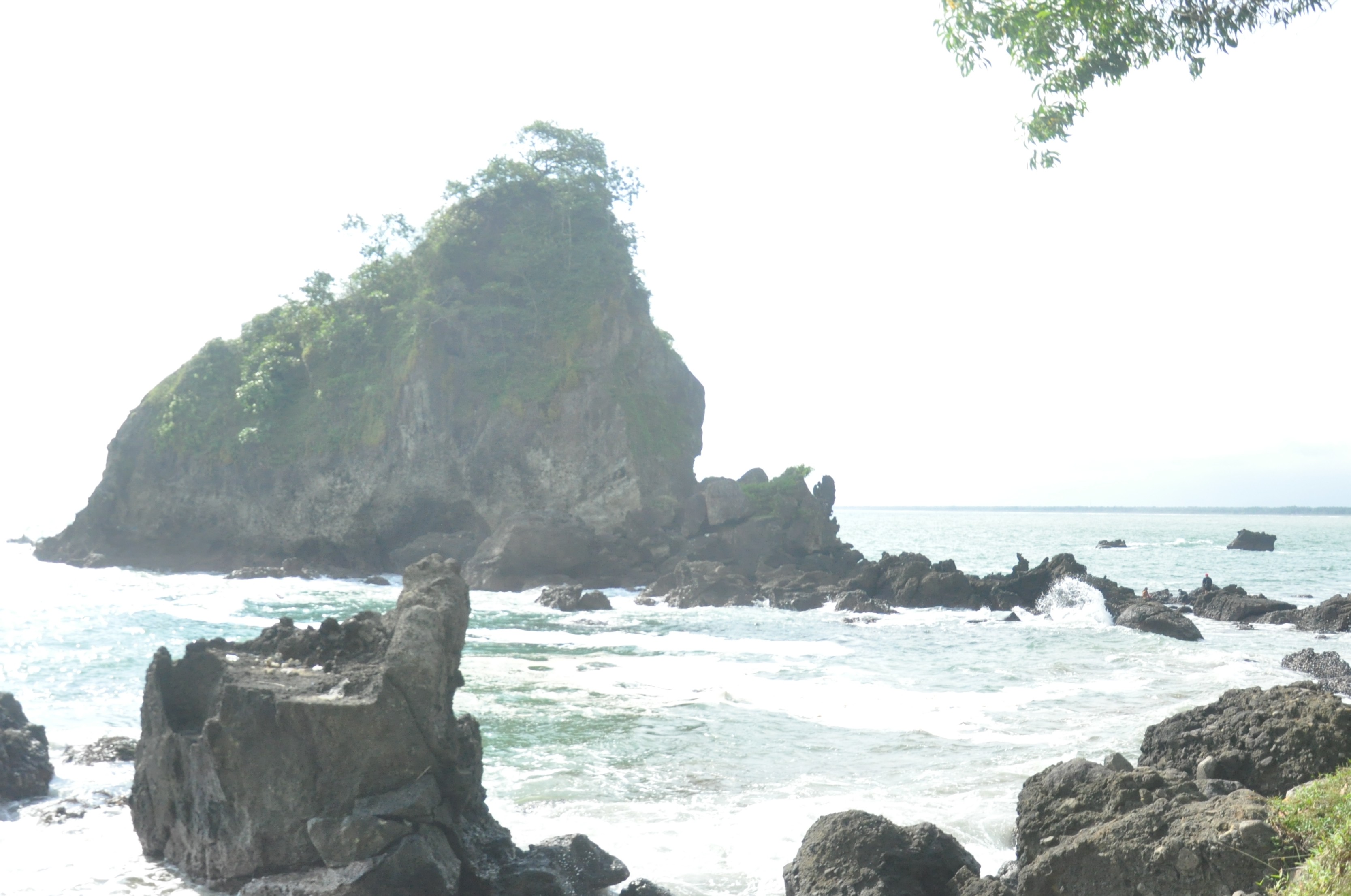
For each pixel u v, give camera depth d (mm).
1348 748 12070
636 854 13547
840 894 11406
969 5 13125
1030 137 13789
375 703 11633
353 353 76625
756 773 17625
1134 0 12461
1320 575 79500
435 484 68875
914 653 33906
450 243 75500
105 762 17578
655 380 75625
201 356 77438
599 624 41906
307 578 63906
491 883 11766
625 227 82250
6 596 48875
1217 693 25875
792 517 64312
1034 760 18484
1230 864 9016
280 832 11680
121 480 74188
